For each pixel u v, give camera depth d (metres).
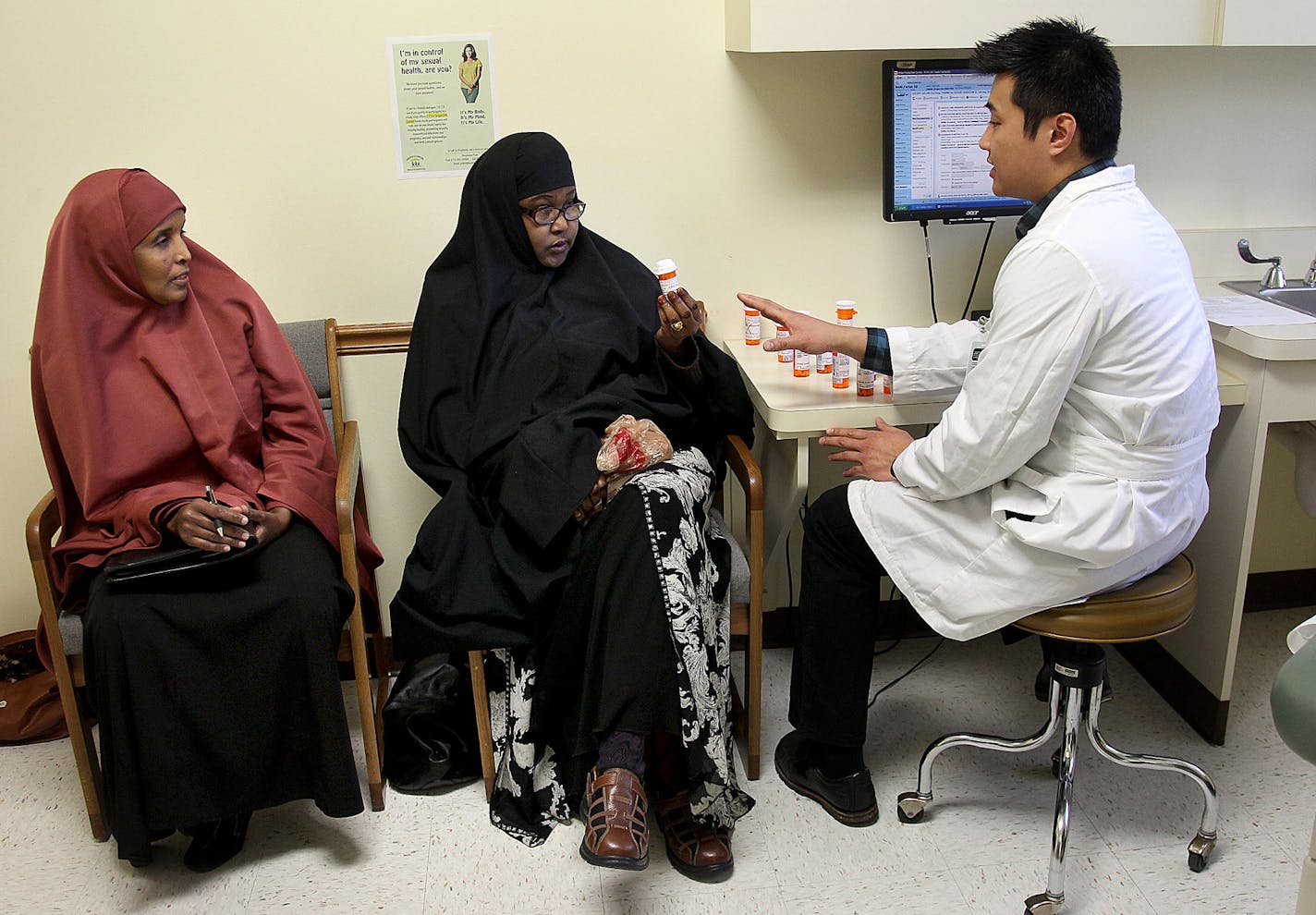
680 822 1.80
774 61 2.12
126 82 2.01
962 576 1.64
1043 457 1.60
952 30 1.90
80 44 1.98
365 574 2.07
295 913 1.71
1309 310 2.01
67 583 1.76
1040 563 1.58
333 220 2.13
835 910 1.68
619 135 2.14
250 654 1.69
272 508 1.80
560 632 1.74
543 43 2.07
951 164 2.09
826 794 1.88
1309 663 1.08
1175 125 2.23
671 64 2.11
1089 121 1.52
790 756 1.98
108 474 1.76
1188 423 1.53
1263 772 1.96
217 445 1.80
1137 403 1.49
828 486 2.41
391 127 2.09
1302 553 2.49
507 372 1.94
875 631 1.80
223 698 1.69
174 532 1.72
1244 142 2.26
